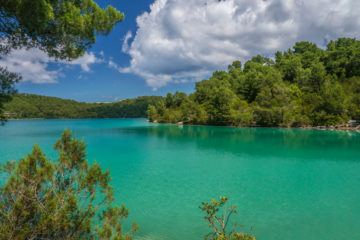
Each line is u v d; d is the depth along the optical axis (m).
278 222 12.33
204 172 23.34
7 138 54.72
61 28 8.57
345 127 72.25
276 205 14.69
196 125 110.44
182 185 18.97
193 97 155.12
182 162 28.25
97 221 10.52
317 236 10.87
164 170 24.19
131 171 23.84
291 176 21.67
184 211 13.78
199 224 12.10
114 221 6.81
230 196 16.36
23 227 5.32
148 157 31.67
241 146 41.66
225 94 100.12
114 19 10.02
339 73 114.44
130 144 45.06
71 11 8.59
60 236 5.89
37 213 5.70
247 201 15.39
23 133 68.38
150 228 11.64
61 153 7.11
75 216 6.37
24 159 6.26
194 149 38.56
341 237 10.79
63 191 6.48
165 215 13.20
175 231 11.32
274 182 19.81
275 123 87.19
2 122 7.69
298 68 123.19
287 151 35.84
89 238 6.56
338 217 12.95
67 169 7.10
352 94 90.81
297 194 16.70
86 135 64.00
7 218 5.36
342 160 29.00
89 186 6.75
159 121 147.00
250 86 126.56
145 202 15.20
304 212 13.63
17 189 5.76
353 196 16.27
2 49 8.41
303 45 160.38
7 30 8.14
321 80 102.38
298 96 98.94
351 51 114.31
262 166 25.94
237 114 95.06
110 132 74.81
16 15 7.60
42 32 8.57
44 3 7.10
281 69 134.62
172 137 57.97
